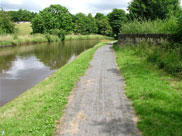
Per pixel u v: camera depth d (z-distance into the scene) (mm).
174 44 10742
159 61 9406
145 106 5020
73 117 4664
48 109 5164
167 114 4543
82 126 4227
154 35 13672
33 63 16750
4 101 7594
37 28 59625
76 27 78562
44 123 4402
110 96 6023
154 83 6879
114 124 4273
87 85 7258
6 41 33531
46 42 46344
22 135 3965
